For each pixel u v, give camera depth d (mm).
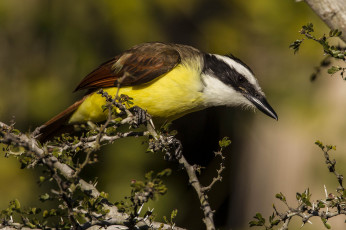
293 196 15102
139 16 12891
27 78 13109
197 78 8453
